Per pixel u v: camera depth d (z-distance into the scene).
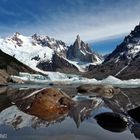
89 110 19.31
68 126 12.98
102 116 14.59
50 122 14.16
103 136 10.81
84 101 26.67
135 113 15.36
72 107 20.48
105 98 31.08
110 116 14.20
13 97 31.97
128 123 13.47
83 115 16.78
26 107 19.31
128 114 15.91
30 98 27.16
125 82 110.50
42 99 18.98
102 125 13.12
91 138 10.44
